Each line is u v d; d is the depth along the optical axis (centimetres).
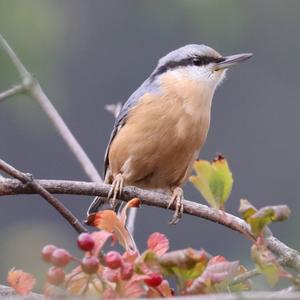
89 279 498
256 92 2167
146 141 811
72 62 2077
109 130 2164
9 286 570
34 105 1566
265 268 502
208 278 488
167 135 810
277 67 2108
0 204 2000
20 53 1563
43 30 1608
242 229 552
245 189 2122
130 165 823
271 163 2134
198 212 716
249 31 1962
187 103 822
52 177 2061
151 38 2152
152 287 501
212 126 2173
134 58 2175
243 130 2162
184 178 838
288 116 2152
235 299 430
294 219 1563
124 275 500
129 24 2152
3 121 2005
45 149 2069
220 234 1891
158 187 848
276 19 2008
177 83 835
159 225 1925
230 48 1905
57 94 1623
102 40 2152
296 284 499
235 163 2144
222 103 2175
